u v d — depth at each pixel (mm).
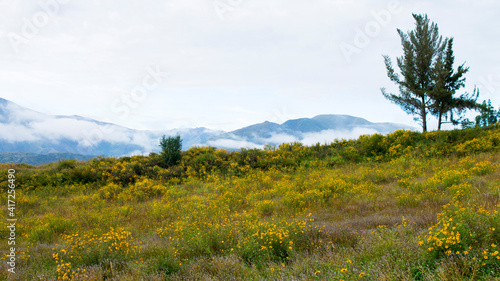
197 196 13609
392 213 7762
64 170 20484
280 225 6301
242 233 6234
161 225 9688
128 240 6645
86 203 14188
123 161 22422
